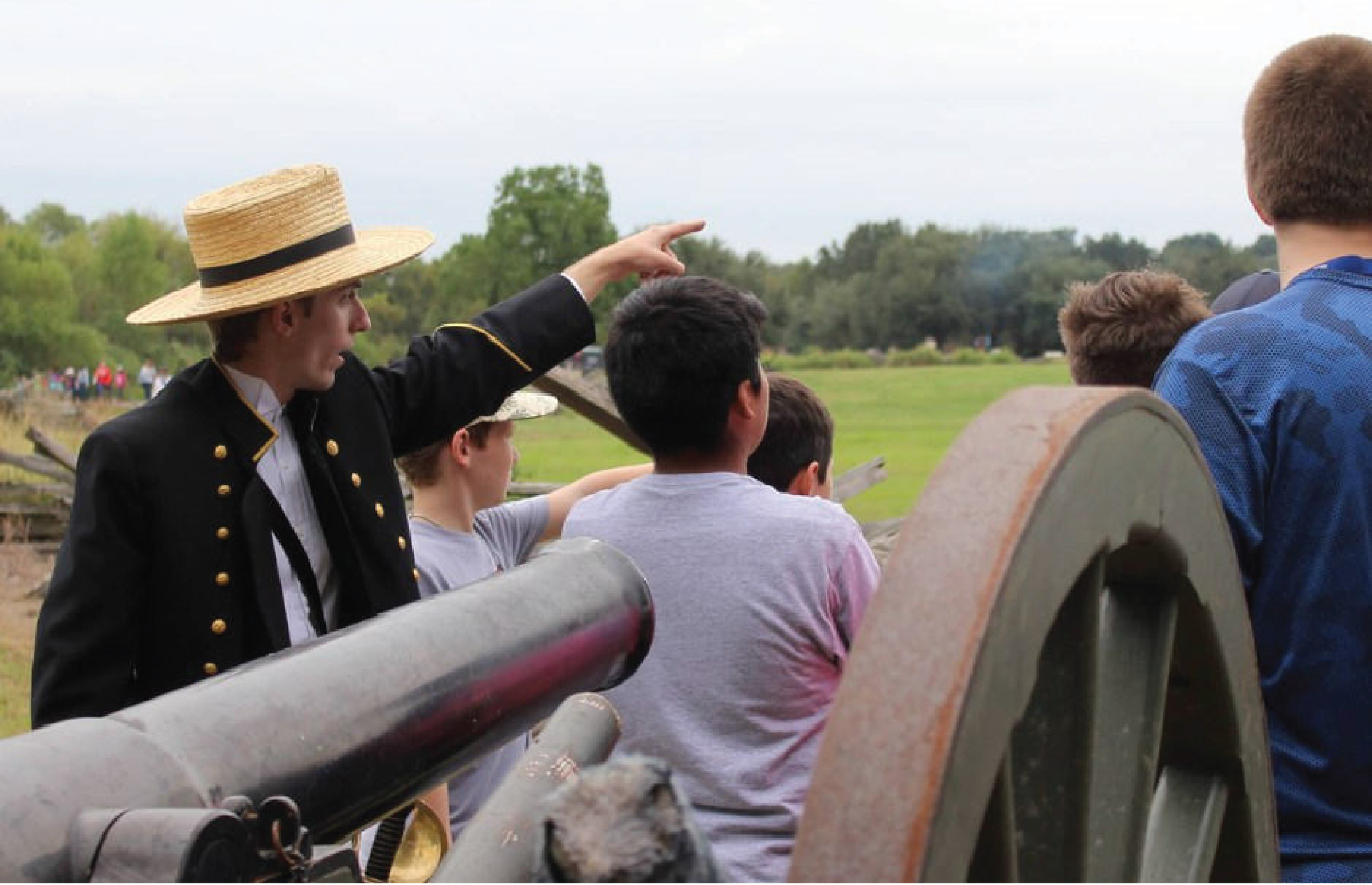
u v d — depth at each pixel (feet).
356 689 5.65
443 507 10.99
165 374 224.53
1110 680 5.55
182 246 268.41
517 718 6.31
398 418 9.55
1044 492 4.44
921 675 4.14
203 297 8.88
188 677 8.41
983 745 4.19
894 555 4.37
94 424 99.55
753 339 8.65
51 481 66.59
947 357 319.68
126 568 8.30
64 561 8.32
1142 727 5.49
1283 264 8.36
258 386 8.81
